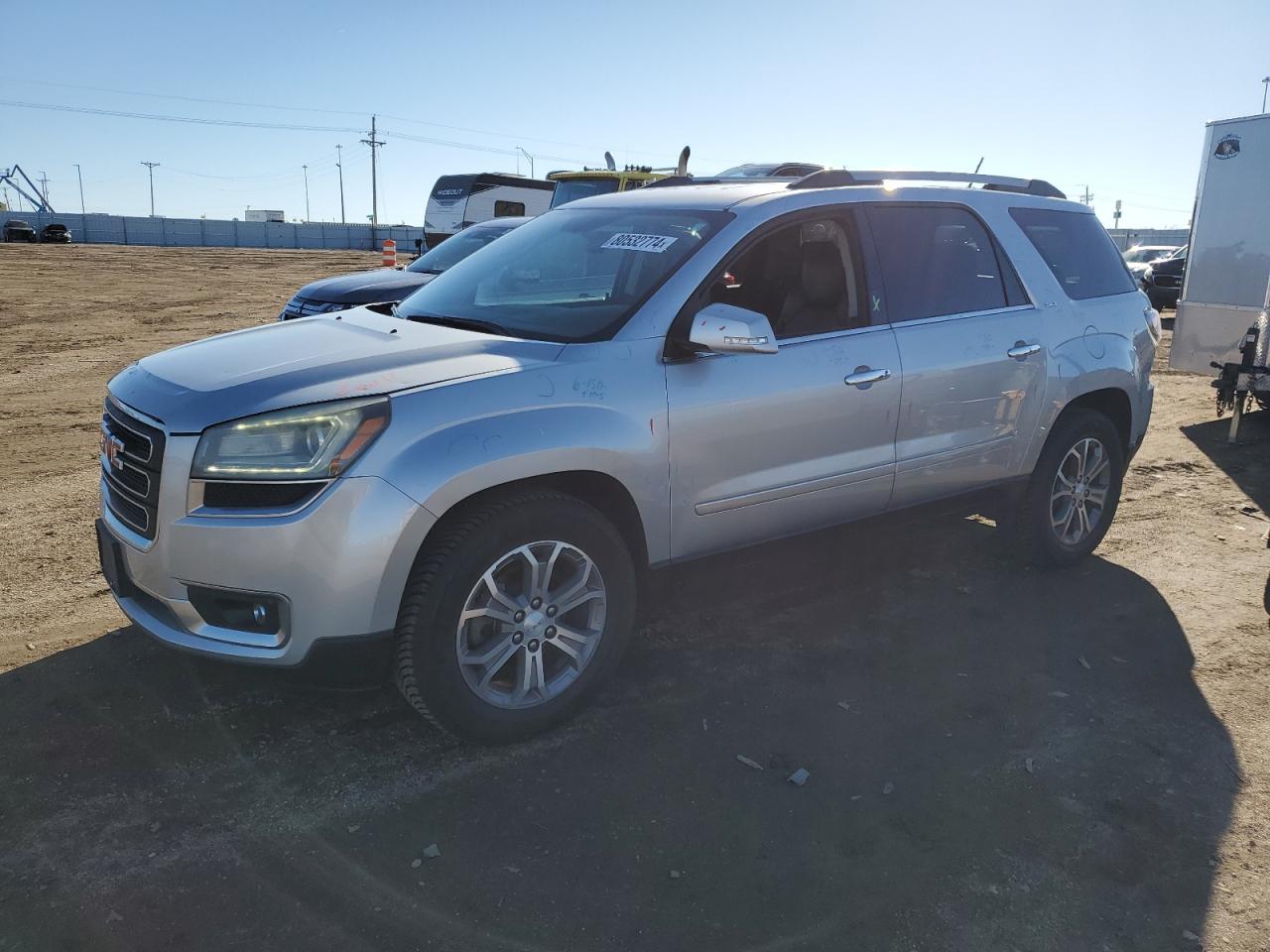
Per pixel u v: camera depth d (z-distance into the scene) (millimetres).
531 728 3250
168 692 3508
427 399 2969
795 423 3705
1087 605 4555
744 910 2549
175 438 2881
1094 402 4988
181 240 67000
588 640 3352
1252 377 7516
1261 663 4000
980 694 3697
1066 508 4895
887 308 4055
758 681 3754
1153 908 2598
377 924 2455
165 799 2918
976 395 4277
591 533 3232
